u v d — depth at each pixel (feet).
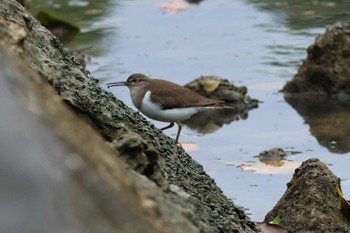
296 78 55.57
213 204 27.07
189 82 55.72
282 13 69.41
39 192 14.47
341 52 55.67
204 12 70.49
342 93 54.95
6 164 14.52
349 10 69.15
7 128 14.94
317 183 34.19
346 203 33.68
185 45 63.10
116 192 15.79
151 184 19.84
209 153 45.34
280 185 40.01
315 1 71.31
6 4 26.45
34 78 17.76
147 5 71.77
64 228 14.42
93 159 16.01
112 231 15.06
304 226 33.58
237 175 41.50
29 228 14.12
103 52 61.21
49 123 15.67
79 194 14.94
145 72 57.77
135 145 21.34
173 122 50.70
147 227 15.98
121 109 26.96
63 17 68.03
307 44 62.59
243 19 68.49
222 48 62.44
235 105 53.83
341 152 45.34
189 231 17.74
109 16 68.85
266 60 60.18
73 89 25.72
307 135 48.32
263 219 35.86
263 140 47.60
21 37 21.50
